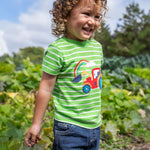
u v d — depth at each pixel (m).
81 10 1.56
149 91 5.59
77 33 1.59
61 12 1.62
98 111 1.69
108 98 3.93
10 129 2.54
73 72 1.59
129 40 25.66
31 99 3.42
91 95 1.64
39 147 2.08
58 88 1.62
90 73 1.65
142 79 5.89
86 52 1.67
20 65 6.46
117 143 3.27
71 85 1.59
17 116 2.91
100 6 1.62
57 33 1.70
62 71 1.59
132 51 23.80
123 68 6.40
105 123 3.48
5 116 2.79
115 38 25.73
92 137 1.63
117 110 3.84
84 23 1.56
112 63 7.04
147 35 25.77
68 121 1.57
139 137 3.57
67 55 1.57
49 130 2.50
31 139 1.58
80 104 1.60
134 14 27.08
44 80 1.58
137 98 4.86
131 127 3.61
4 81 3.99
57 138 1.59
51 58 1.55
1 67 4.51
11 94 3.45
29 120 3.02
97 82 1.70
